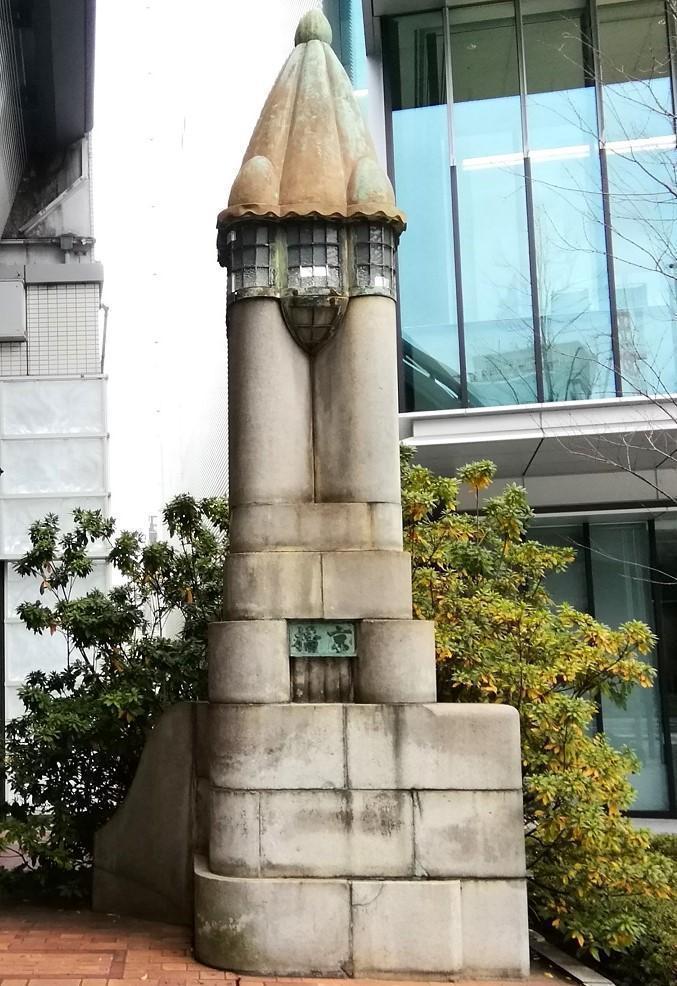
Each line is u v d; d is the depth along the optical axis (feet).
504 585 22.33
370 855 16.53
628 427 32.09
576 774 17.72
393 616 17.53
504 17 37.47
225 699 17.37
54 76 35.47
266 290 18.48
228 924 16.33
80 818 22.56
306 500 18.30
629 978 18.16
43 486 35.22
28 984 15.48
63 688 24.68
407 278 36.88
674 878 18.67
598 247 35.63
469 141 37.22
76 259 38.22
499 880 16.37
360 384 18.40
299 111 19.44
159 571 25.27
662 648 38.50
